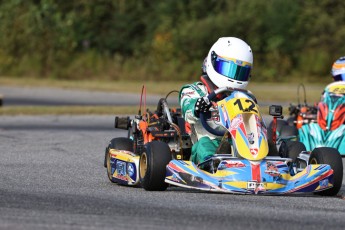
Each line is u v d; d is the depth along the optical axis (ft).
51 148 147.95
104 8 460.96
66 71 435.94
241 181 85.61
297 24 440.04
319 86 383.65
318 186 87.86
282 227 67.36
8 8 457.68
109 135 175.83
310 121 165.37
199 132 98.07
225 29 430.61
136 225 66.95
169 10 450.30
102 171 116.47
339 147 145.48
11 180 101.55
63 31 450.30
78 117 226.58
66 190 91.97
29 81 393.50
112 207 76.74
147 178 90.33
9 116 228.43
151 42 443.32
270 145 93.61
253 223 68.90
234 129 90.27
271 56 429.38
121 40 451.53
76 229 64.85
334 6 451.53
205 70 101.30
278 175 86.22
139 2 460.14
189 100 99.09
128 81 418.51
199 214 73.05
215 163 90.17
